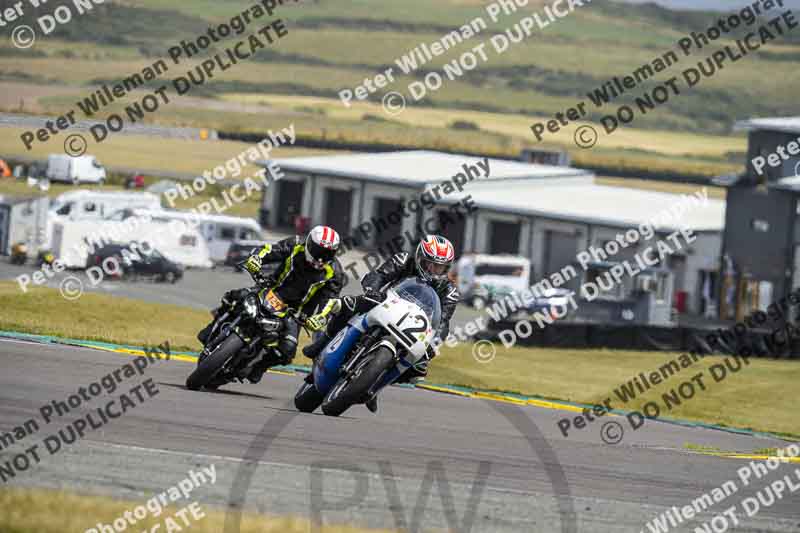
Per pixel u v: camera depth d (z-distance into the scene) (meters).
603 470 38.38
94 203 196.25
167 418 36.75
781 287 190.25
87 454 29.28
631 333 135.12
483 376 96.00
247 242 199.38
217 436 34.31
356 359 37.72
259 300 41.88
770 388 105.88
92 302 97.25
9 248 172.25
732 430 72.50
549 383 99.00
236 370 43.50
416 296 37.53
